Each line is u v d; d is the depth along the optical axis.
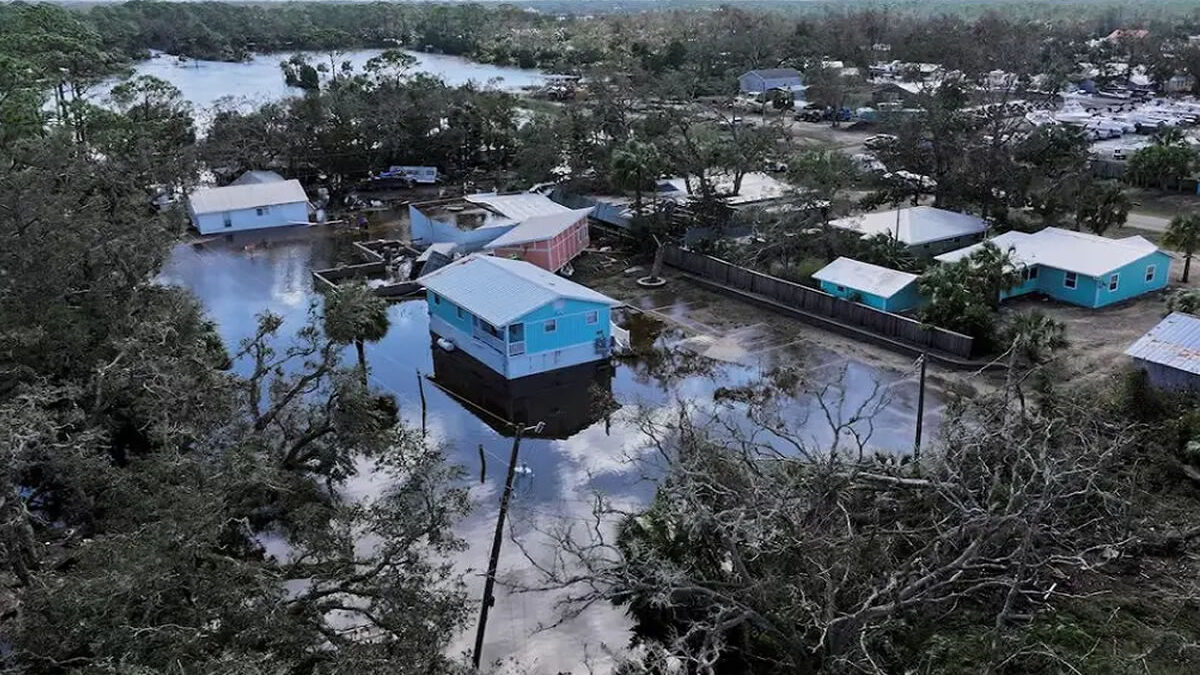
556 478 29.34
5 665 15.13
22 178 29.52
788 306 43.03
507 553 25.34
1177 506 24.00
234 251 53.78
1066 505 21.19
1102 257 42.78
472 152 73.31
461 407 34.53
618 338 39.81
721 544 20.58
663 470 25.66
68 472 19.70
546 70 137.00
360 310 32.06
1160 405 28.70
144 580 15.02
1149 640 18.55
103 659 13.87
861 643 16.05
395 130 70.06
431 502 21.64
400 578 18.34
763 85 112.50
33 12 88.62
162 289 31.73
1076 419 26.30
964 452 20.69
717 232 51.69
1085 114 92.69
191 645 14.40
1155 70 118.12
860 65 125.56
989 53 102.50
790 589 17.50
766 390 34.59
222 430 22.42
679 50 116.88
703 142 60.38
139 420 25.62
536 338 36.44
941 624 19.25
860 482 21.53
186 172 59.91
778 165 67.31
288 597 20.28
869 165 65.81
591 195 61.19
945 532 19.16
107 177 41.19
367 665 15.99
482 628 20.62
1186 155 63.03
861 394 34.12
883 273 42.28
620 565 19.14
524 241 47.25
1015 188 54.19
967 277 39.38
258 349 28.38
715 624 17.23
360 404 25.23
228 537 21.02
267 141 67.62
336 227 58.81
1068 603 19.91
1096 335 38.59
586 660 19.19
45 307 26.66
